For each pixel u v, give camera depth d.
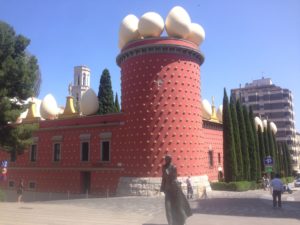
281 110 114.75
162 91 34.59
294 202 26.55
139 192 33.47
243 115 48.16
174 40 35.22
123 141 36.47
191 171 34.28
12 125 30.69
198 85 37.22
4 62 27.98
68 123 42.28
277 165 65.56
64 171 41.69
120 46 38.81
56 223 13.31
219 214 17.67
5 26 28.73
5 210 18.16
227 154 41.28
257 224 13.80
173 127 34.09
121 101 37.94
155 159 33.66
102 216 15.98
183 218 11.18
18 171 46.66
